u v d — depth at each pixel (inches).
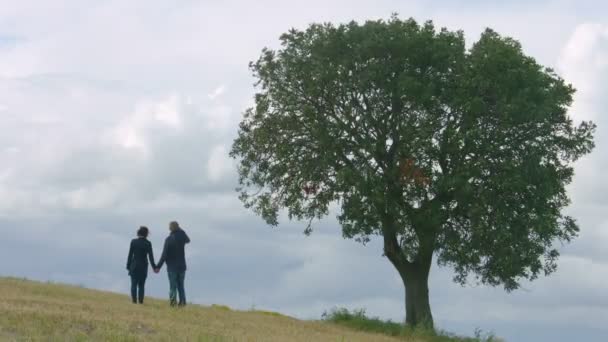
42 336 708.7
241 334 887.7
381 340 1171.9
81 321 793.6
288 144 1466.5
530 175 1359.5
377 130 1428.4
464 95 1359.5
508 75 1346.0
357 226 1378.0
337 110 1455.5
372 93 1402.6
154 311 981.8
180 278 1077.1
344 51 1430.9
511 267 1354.6
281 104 1473.9
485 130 1360.7
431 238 1428.4
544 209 1379.2
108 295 1199.6
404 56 1393.9
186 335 801.6
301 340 936.3
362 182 1347.2
